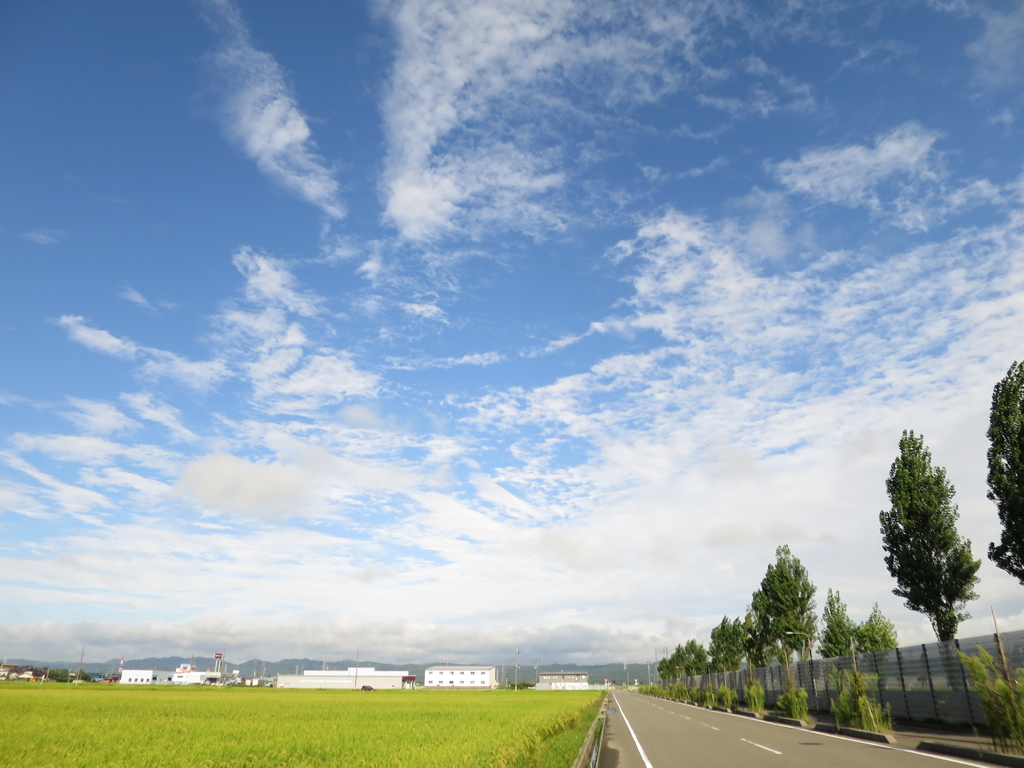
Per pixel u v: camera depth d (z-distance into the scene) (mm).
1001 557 23828
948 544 29594
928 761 16281
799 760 17250
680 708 55375
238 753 19141
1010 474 23938
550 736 25625
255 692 97938
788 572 54000
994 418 24672
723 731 28422
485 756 16859
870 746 20391
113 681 166625
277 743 21391
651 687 127188
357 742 21609
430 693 108688
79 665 165875
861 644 56375
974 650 23094
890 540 31328
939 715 25562
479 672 180375
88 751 19516
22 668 164000
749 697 42281
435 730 25828
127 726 28391
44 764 16938
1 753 18766
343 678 171250
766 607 54688
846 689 27328
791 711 34250
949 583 29172
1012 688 16844
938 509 30203
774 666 51094
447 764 15672
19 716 33656
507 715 36125
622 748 22609
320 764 16578
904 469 31453
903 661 28781
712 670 87750
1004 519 23969
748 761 17453
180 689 101312
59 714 35656
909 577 30297
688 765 17094
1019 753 16047
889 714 25938
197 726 28609
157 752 19141
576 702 60062
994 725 16891
